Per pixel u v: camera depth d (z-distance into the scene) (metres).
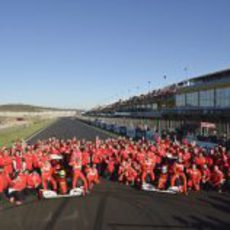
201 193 26.59
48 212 21.45
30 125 138.38
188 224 19.16
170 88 74.00
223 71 47.03
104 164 33.78
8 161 30.39
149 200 24.53
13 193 23.83
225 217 20.41
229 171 27.64
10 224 19.20
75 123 177.25
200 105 54.62
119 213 21.28
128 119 103.25
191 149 33.38
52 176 26.97
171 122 63.56
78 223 19.36
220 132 44.16
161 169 28.34
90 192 27.08
